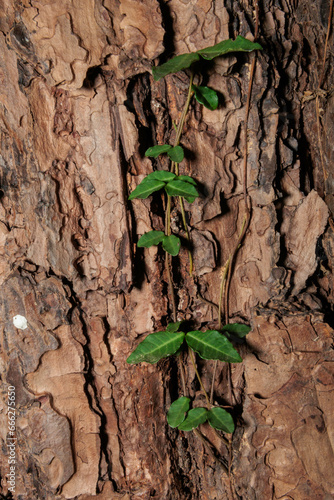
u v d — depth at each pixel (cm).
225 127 38
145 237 36
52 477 38
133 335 39
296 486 38
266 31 39
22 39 35
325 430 37
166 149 37
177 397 41
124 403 39
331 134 41
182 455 41
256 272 40
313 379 38
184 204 39
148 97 38
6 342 38
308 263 40
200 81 38
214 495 40
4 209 38
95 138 37
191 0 37
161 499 40
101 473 39
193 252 39
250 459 38
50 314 38
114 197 37
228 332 38
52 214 37
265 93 38
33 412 38
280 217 40
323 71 40
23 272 37
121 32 36
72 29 35
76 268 38
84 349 39
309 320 38
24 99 37
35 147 37
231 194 39
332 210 41
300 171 41
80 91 37
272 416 38
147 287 39
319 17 40
